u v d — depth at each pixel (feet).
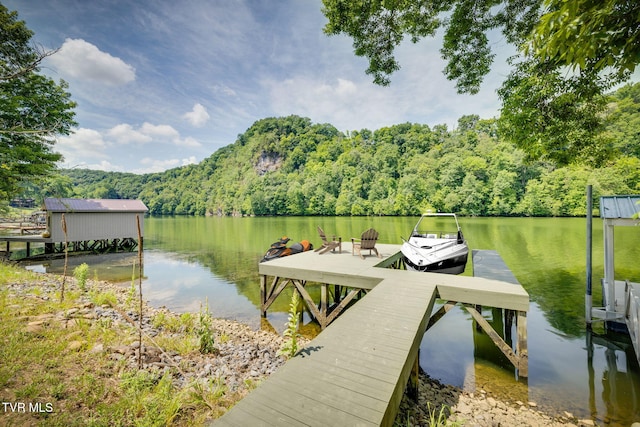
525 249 70.54
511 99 24.13
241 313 30.19
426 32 27.04
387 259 30.58
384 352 11.80
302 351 11.93
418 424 13.15
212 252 72.79
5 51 32.12
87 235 67.41
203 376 14.80
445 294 20.04
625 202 23.25
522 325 17.63
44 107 55.21
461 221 167.22
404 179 232.53
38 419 9.32
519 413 14.44
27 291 26.03
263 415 8.27
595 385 17.06
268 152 433.89
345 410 8.44
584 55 7.57
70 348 14.56
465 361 19.94
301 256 32.45
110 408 10.34
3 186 46.57
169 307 31.78
